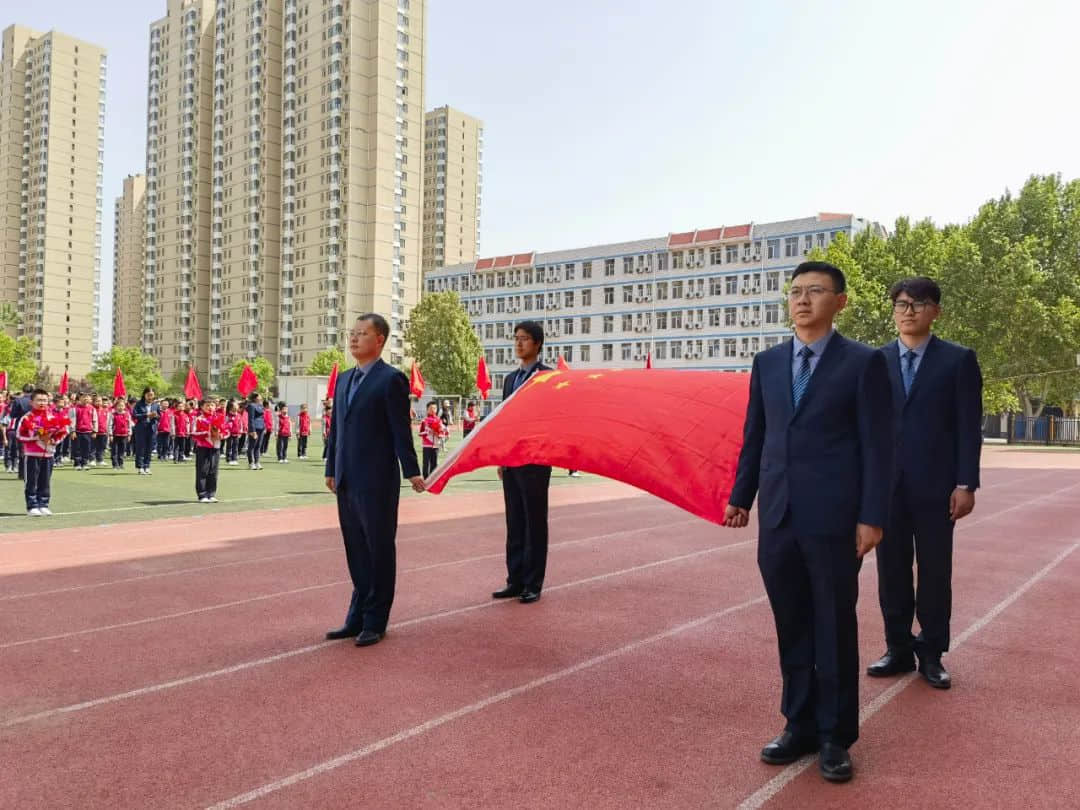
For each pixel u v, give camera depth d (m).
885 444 3.21
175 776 3.21
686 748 3.54
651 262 65.25
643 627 5.59
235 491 15.17
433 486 5.49
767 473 3.41
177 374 98.06
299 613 5.91
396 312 83.50
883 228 56.16
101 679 4.41
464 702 4.08
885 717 3.96
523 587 6.49
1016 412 49.75
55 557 8.09
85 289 118.25
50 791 3.07
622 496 15.12
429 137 122.06
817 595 3.29
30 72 117.69
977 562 8.30
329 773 3.25
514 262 74.25
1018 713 4.02
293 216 87.00
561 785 3.16
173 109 105.69
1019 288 38.44
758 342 58.66
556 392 5.62
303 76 85.50
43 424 11.15
